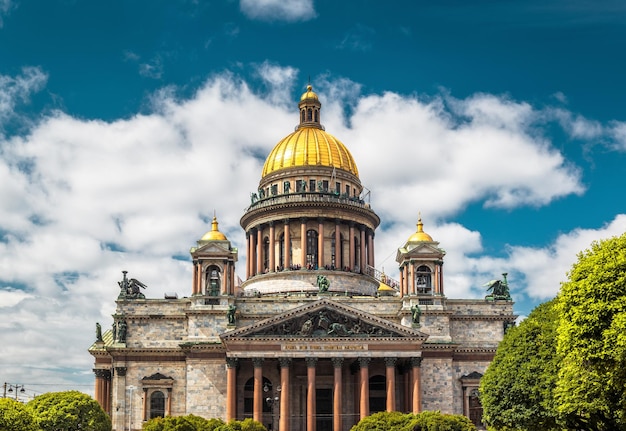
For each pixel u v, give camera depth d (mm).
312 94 193625
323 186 179375
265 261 177250
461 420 117938
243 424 125562
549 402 91688
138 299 152250
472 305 155625
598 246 83500
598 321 76812
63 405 122250
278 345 139500
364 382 139000
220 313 148000
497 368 99125
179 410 146875
